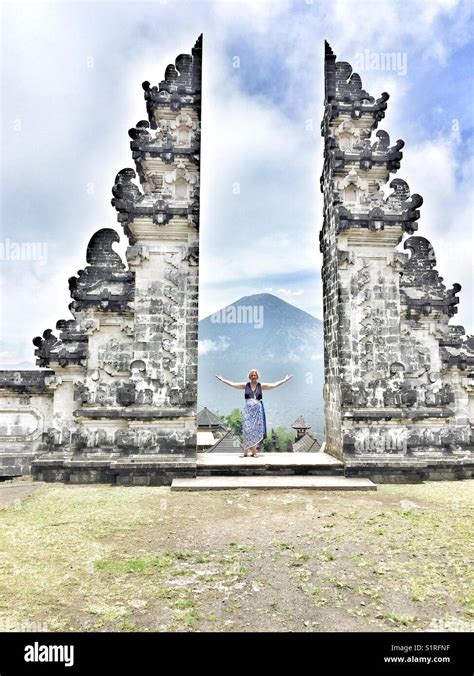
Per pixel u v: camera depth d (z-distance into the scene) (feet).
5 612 20.48
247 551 28.09
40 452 53.36
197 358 51.47
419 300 55.93
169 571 25.05
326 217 58.75
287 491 44.42
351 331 52.47
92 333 52.90
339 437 51.72
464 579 24.03
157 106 55.01
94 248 55.36
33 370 54.80
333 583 23.56
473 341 58.44
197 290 52.49
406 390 52.16
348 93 57.41
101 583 23.52
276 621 19.77
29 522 34.06
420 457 52.03
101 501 40.47
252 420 55.72
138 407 50.26
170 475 48.21
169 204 52.95
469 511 37.37
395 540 30.09
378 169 55.36
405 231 53.21
